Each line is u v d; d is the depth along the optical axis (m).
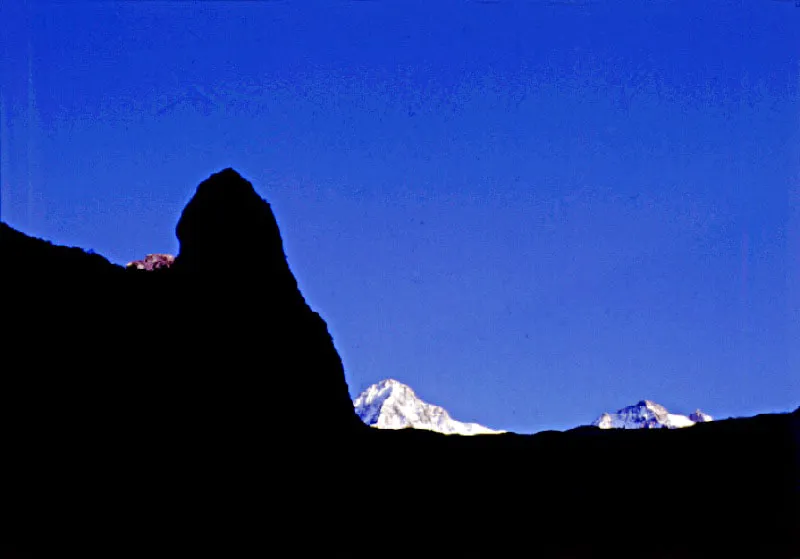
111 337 45.34
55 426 39.12
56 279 47.19
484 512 43.31
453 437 54.72
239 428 44.66
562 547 39.34
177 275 52.16
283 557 37.38
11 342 41.97
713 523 41.28
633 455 50.19
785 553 38.03
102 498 36.97
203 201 54.28
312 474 44.69
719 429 52.53
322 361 52.88
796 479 45.00
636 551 38.81
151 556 35.25
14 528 33.94
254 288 52.09
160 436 41.53
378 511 42.81
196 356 46.94
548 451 51.62
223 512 39.06
